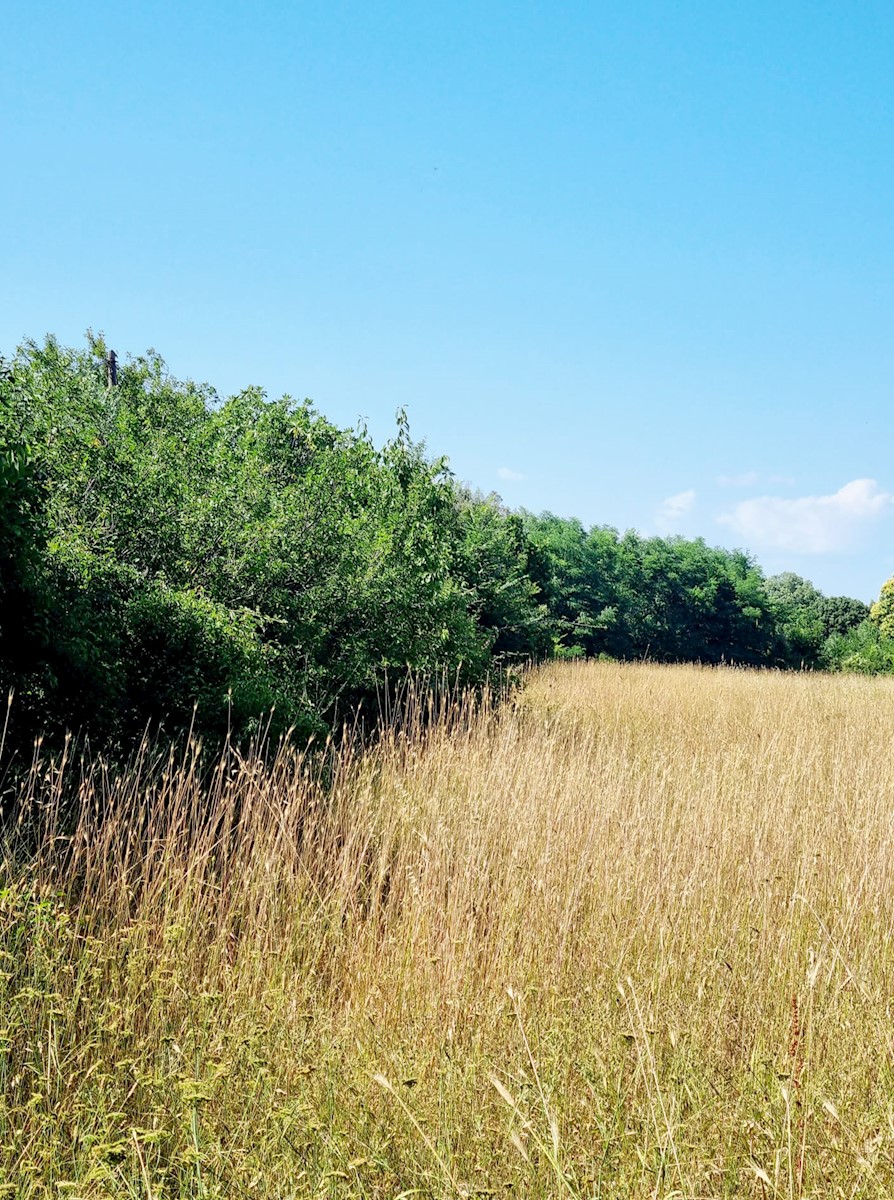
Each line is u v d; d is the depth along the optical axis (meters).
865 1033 3.59
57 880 4.79
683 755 8.73
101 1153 2.67
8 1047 3.19
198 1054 3.39
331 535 10.74
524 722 10.35
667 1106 3.09
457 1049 3.55
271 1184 2.80
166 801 6.25
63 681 6.93
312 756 7.56
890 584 53.97
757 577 60.97
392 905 5.09
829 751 9.30
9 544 6.37
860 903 4.89
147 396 12.20
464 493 24.02
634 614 52.88
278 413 12.43
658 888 4.76
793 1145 2.90
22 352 11.23
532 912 4.58
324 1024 3.75
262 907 4.61
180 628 7.91
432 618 11.62
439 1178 2.75
